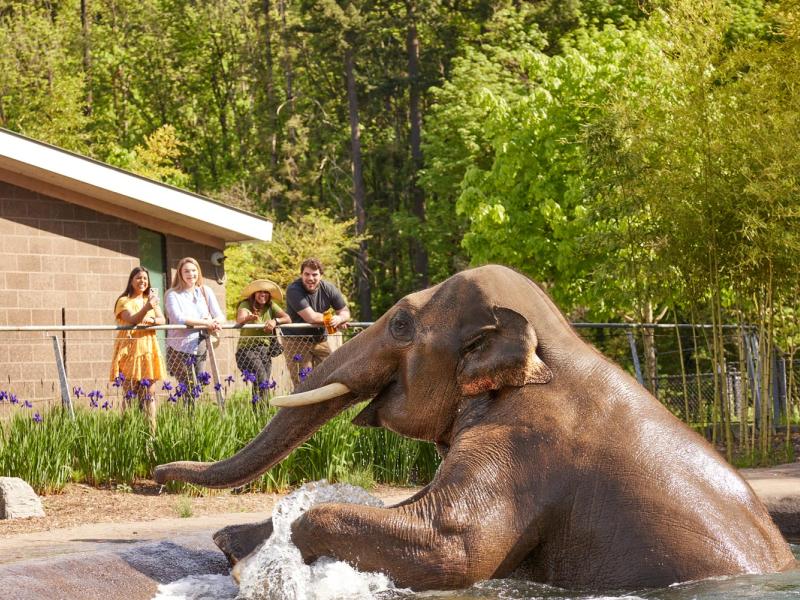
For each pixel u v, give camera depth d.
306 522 4.02
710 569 3.86
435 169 37.78
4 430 9.69
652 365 14.67
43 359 15.21
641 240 13.17
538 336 4.30
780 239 11.91
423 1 43.91
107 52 51.06
